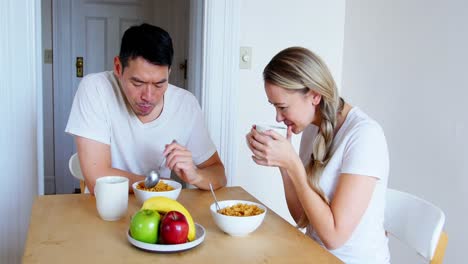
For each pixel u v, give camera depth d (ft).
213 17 7.47
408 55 6.64
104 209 3.67
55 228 3.51
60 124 11.96
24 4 6.44
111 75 5.10
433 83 6.16
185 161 4.49
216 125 7.75
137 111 4.61
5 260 6.81
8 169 6.68
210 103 7.66
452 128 5.84
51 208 4.02
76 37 11.79
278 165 3.84
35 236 3.34
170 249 3.07
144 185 4.32
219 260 3.05
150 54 4.13
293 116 4.05
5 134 6.59
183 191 4.83
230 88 7.71
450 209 5.88
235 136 7.87
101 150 4.78
